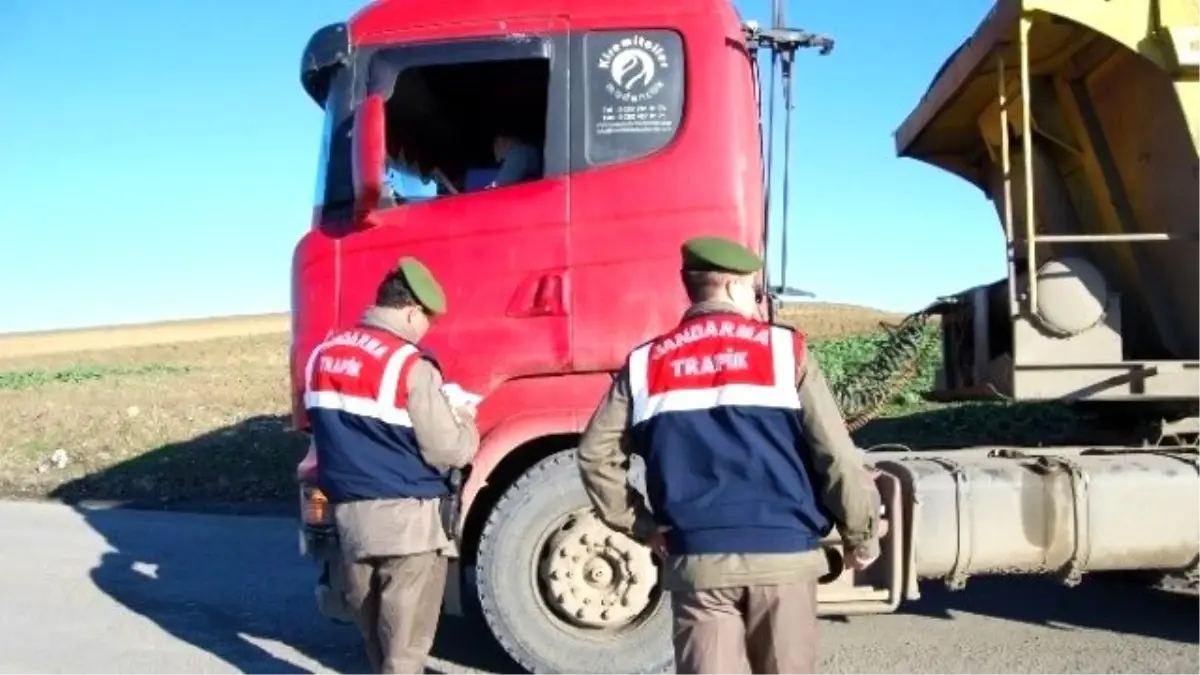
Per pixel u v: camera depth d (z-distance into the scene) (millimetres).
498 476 5863
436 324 5625
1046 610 7262
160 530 11125
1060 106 6559
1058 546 5758
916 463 5953
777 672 3428
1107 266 6270
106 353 53094
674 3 5703
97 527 11344
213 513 12203
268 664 6531
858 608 5547
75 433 17828
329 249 5746
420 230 5668
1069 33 6016
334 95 5820
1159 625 6871
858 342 16312
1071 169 6691
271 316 82000
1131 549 5801
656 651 5523
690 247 3676
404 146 5773
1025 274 6051
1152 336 6359
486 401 5609
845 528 3590
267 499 13023
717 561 3404
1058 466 5852
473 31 5730
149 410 19734
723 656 3451
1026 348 5914
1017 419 9203
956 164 7918
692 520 3432
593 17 5703
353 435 4672
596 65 5688
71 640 7070
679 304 5566
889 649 6434
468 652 6555
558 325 5590
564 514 5547
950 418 9570
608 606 5520
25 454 16703
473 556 5980
